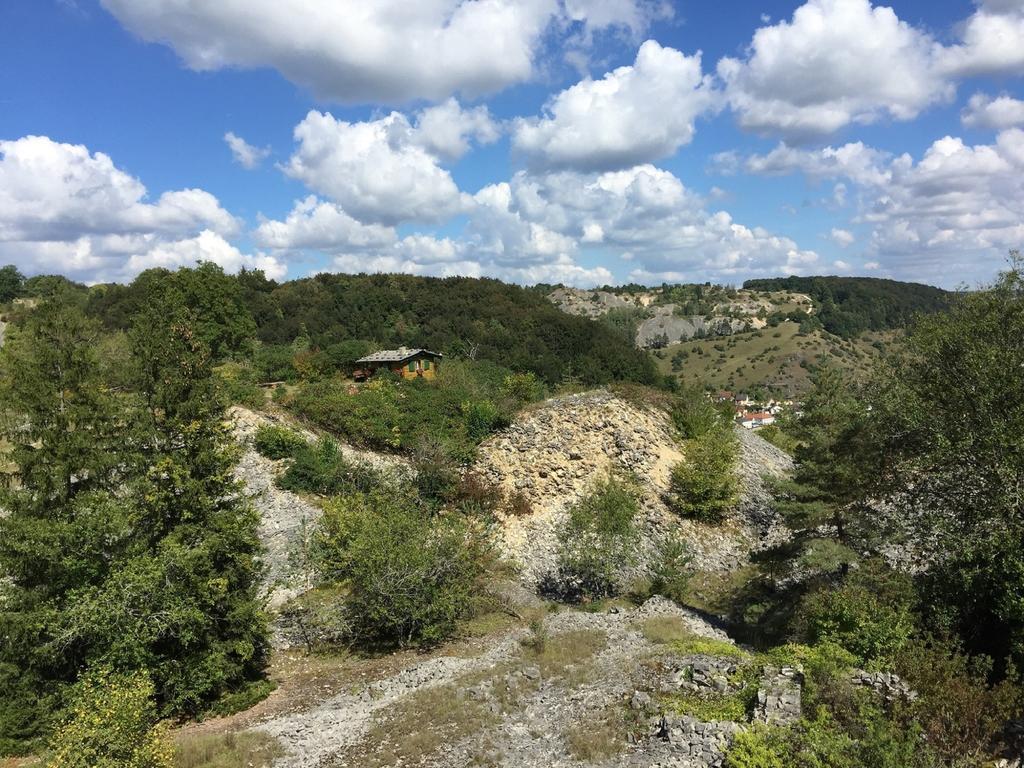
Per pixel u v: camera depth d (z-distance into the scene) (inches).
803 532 946.7
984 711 475.5
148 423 685.9
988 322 722.2
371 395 1566.2
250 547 730.8
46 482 668.1
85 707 498.3
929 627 632.4
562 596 1079.6
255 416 1391.5
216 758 531.5
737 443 1596.9
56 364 705.6
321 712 642.8
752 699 549.6
